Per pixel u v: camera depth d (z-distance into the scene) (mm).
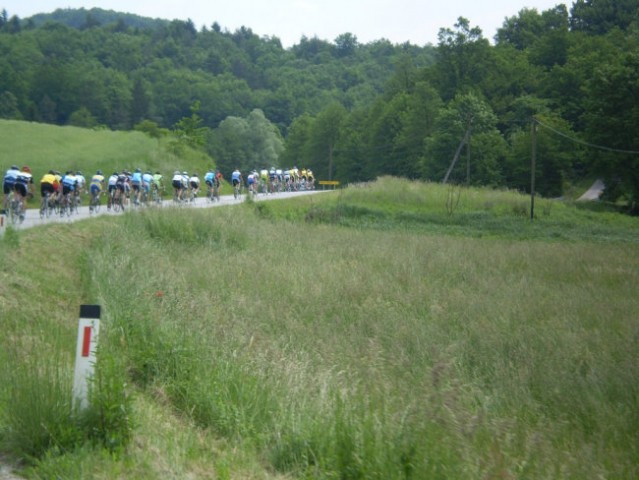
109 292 13016
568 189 73688
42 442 6434
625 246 33812
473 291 18188
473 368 11266
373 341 11602
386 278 18469
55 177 27062
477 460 6809
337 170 98000
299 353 10633
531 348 11812
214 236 23641
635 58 63906
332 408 7633
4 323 10047
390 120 88812
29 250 16016
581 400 9500
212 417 8008
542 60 99812
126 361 9242
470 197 49656
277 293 15438
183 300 12758
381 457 6605
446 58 91250
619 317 14898
